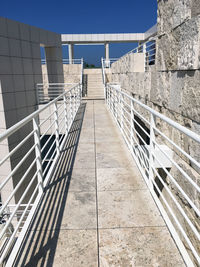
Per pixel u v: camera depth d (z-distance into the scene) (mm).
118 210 2895
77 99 10875
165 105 3885
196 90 2746
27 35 12234
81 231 2523
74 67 18953
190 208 2941
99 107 11602
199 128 2721
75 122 8156
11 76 10852
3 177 10766
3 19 10281
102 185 3541
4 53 10336
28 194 11984
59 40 16391
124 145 5492
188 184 2980
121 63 9656
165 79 3857
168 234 2457
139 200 3113
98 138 6105
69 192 3346
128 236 2439
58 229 2559
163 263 2098
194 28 2717
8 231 6105
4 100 10312
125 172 3994
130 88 7395
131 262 2117
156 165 3590
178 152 3357
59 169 4164
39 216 2793
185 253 2152
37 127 3094
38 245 2332
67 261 2139
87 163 4418
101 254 2213
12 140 10695
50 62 16172
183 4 3025
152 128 3068
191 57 2820
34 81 13117
